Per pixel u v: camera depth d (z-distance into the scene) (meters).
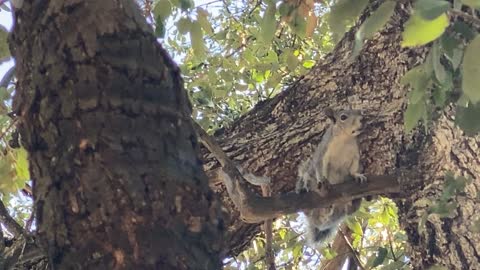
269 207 3.15
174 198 1.67
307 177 3.88
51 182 1.68
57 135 1.70
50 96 1.72
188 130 1.79
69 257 1.63
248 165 3.99
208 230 1.69
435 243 3.25
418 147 3.43
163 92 1.77
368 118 3.81
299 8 3.02
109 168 1.65
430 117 2.88
